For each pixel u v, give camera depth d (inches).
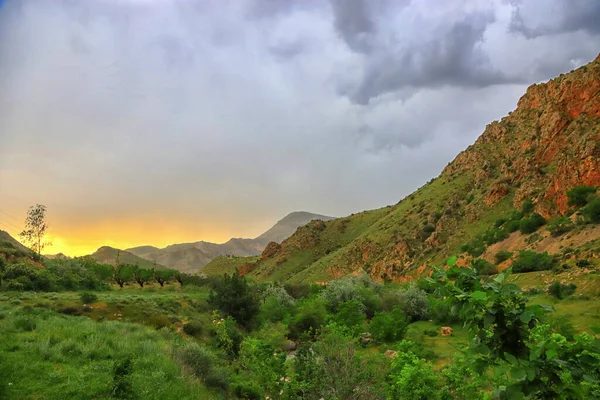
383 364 443.2
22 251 2439.7
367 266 4365.2
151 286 2672.2
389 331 1168.2
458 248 3410.4
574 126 3422.7
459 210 4060.0
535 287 1795.0
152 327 1150.3
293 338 1350.9
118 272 2657.5
